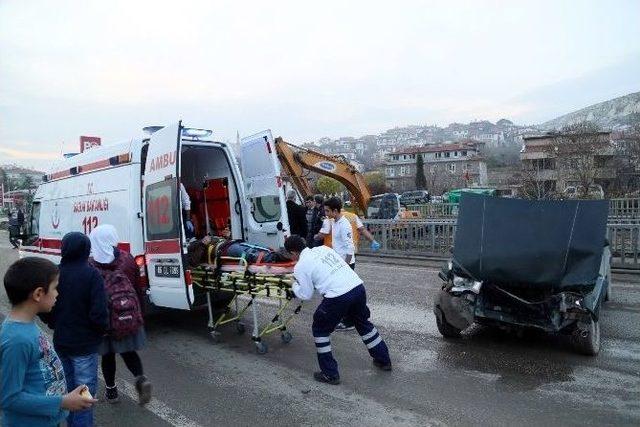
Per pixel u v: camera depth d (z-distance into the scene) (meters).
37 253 9.86
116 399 4.86
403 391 4.86
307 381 5.22
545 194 31.95
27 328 2.42
